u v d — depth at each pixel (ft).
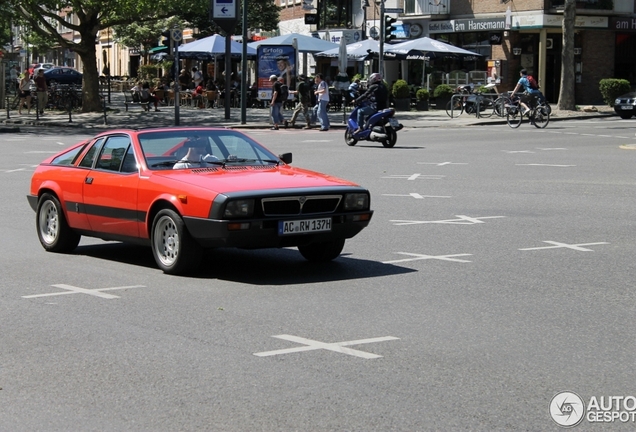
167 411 19.51
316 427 18.45
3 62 171.83
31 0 141.38
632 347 24.09
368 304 29.12
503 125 126.93
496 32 175.52
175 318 27.58
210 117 143.43
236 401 20.04
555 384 21.06
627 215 47.88
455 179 64.49
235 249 40.06
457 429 18.29
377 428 18.37
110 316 27.96
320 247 36.09
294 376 21.75
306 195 33.24
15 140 104.99
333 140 101.91
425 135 107.96
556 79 175.63
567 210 49.80
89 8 146.61
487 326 26.27
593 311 28.02
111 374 22.15
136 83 195.42
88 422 18.97
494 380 21.35
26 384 21.52
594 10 171.12
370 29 183.11
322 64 216.13
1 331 26.37
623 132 108.99
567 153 82.99
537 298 29.76
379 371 22.08
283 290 31.35
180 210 33.30
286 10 236.84
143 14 146.20
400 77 191.21
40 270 35.68
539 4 167.32
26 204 55.16
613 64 177.78
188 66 245.65
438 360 22.94
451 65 184.14
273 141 100.42
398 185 61.46
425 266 35.35
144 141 36.81
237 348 24.22
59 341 25.22
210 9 134.72
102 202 36.94
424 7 185.16
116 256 38.81
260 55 157.48
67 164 39.60
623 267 34.81
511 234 42.45
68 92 164.55
